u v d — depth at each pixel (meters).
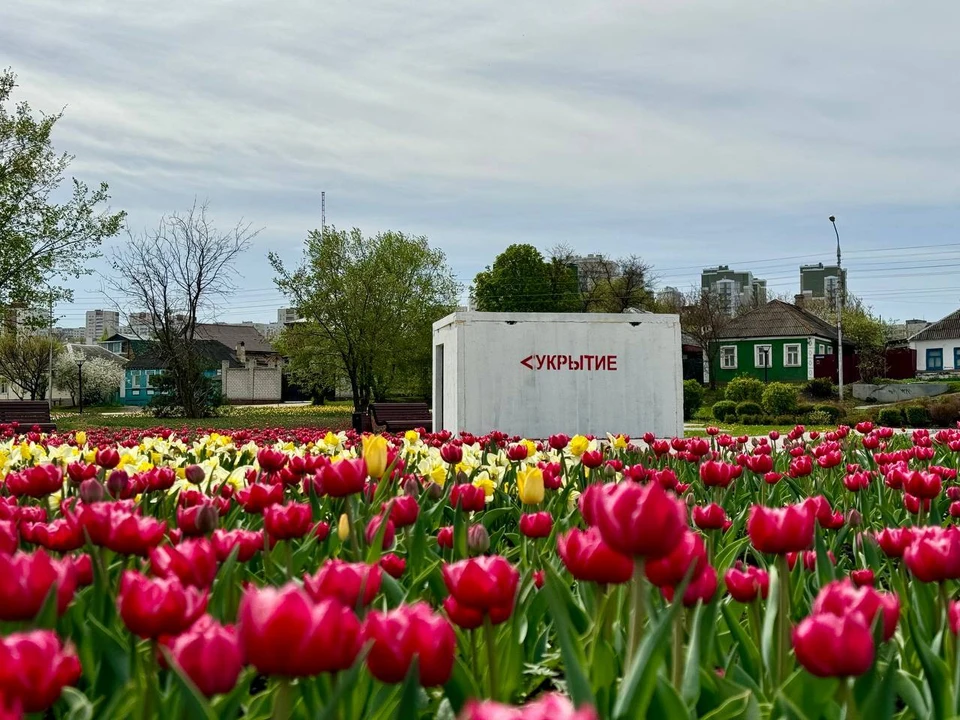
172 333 45.47
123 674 2.10
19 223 38.53
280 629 1.38
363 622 1.78
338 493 3.18
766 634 2.16
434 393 18.58
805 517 2.14
